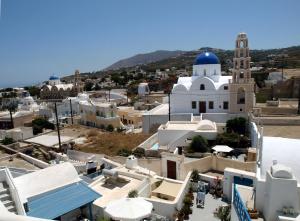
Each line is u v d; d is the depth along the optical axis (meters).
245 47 41.56
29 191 16.91
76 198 17.19
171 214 18.11
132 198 16.50
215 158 27.20
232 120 38.00
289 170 14.70
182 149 33.09
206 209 19.78
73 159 33.66
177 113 45.97
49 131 56.66
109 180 20.89
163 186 21.06
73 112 75.94
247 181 20.31
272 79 114.12
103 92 111.94
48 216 15.40
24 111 76.06
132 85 146.50
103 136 47.00
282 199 14.60
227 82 46.06
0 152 35.62
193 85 45.41
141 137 43.31
